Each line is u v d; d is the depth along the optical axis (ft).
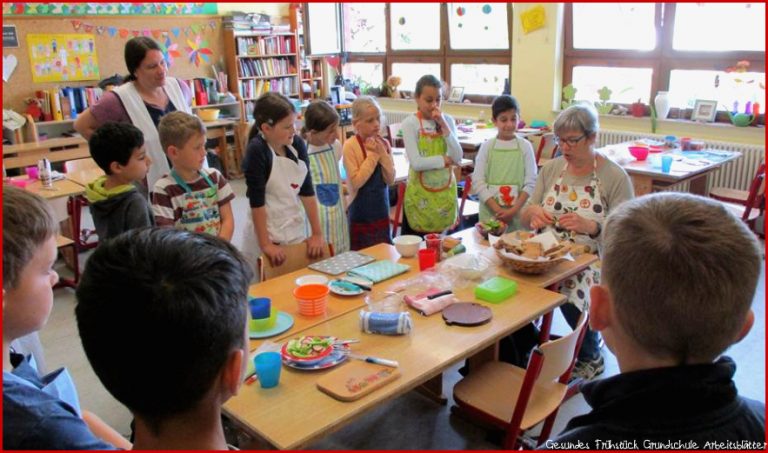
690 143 15.71
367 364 5.40
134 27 21.68
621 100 19.34
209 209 8.13
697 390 2.33
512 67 21.22
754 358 9.60
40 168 13.05
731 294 2.25
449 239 8.56
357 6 26.61
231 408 4.82
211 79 23.63
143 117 9.83
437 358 5.55
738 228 2.35
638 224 2.43
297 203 9.04
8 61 18.95
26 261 3.01
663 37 17.81
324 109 9.77
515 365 8.00
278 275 8.32
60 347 10.70
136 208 7.78
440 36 23.49
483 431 7.97
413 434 7.98
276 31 25.12
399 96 25.40
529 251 7.63
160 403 2.35
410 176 11.47
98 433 3.90
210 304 2.31
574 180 8.68
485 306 6.64
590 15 19.19
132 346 2.23
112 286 2.27
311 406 4.84
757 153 15.80
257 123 8.55
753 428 2.38
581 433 2.52
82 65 20.66
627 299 2.39
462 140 17.63
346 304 6.86
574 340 6.08
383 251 8.65
